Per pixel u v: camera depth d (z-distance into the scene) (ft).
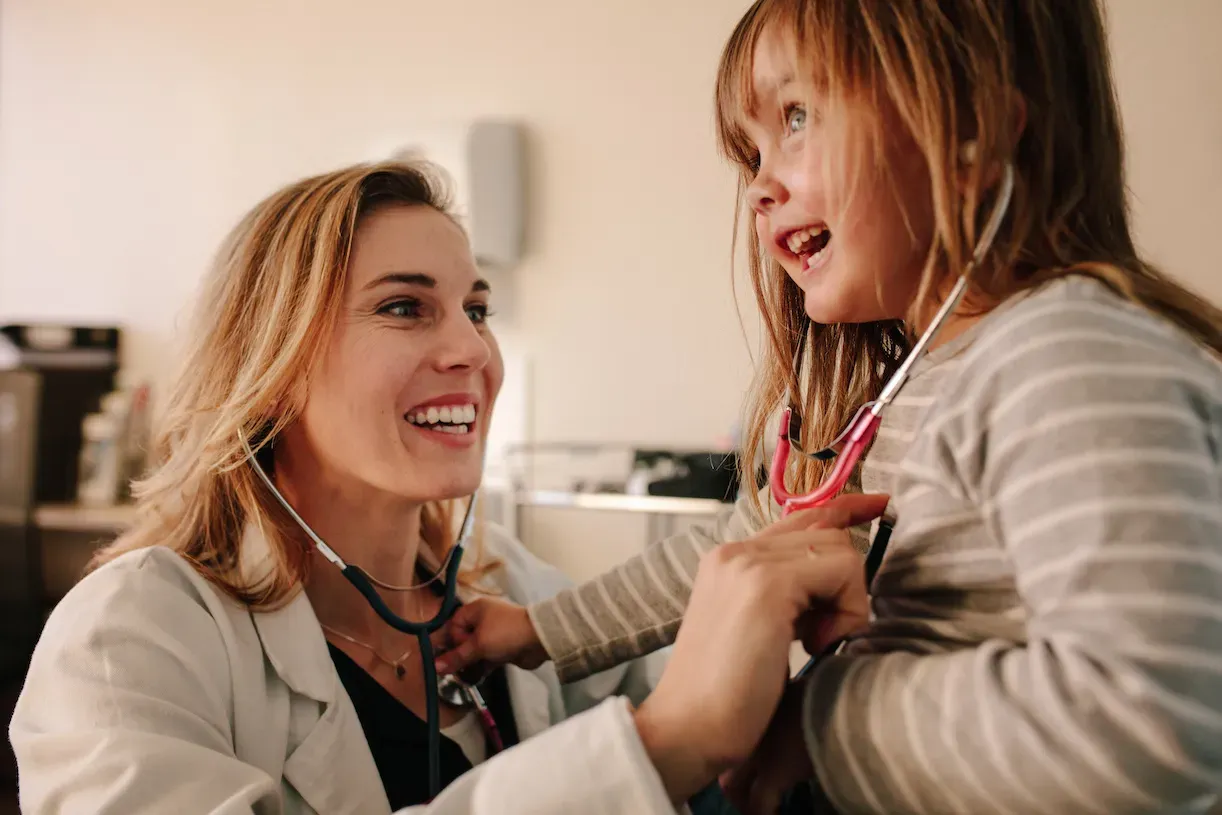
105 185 10.25
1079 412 1.56
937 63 1.87
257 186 9.77
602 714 1.79
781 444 2.50
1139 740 1.37
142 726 2.25
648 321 8.57
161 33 10.04
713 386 8.39
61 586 10.16
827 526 2.04
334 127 9.52
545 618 2.79
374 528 3.09
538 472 8.80
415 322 2.96
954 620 1.86
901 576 1.98
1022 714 1.48
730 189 8.32
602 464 8.64
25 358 9.24
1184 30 7.04
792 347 2.64
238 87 9.80
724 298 8.34
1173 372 1.58
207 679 2.52
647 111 8.54
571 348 8.80
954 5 1.90
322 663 2.78
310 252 2.90
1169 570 1.42
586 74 8.71
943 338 2.05
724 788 2.11
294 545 2.99
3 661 8.10
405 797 2.80
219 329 3.06
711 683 1.77
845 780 1.70
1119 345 1.61
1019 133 1.92
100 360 9.56
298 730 2.68
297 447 3.08
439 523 3.70
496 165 8.68
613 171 8.65
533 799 1.68
